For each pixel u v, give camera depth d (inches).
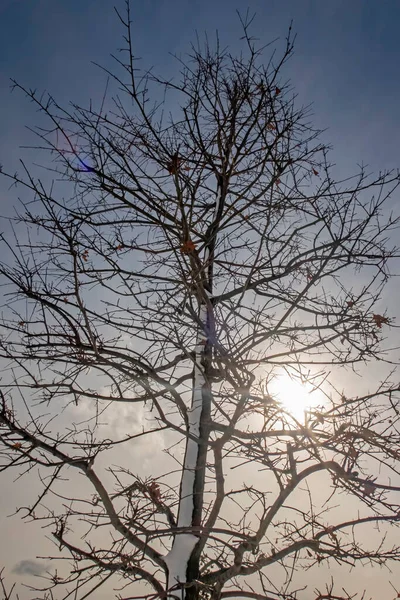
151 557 210.2
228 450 202.5
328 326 230.4
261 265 234.4
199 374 231.1
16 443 205.8
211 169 239.5
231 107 224.4
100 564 200.1
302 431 186.7
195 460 219.6
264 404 191.0
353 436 193.0
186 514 212.2
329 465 191.6
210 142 234.8
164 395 222.2
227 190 243.4
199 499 215.0
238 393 197.5
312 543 199.9
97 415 222.8
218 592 203.2
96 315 214.8
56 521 209.6
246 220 235.3
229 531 196.9
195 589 198.5
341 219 217.2
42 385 217.3
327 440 191.8
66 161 219.9
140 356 220.8
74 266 190.7
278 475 195.6
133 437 218.4
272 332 206.5
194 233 244.2
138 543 211.0
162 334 210.5
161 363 241.0
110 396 225.3
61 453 207.0
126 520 197.8
